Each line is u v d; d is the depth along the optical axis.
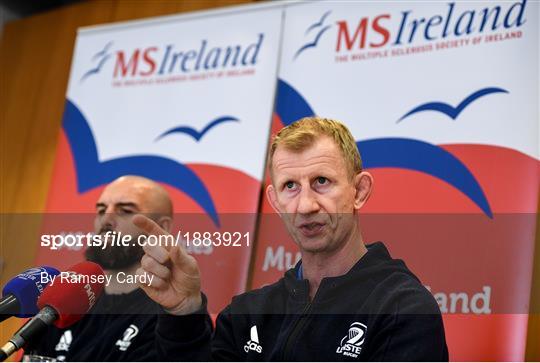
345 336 1.93
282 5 2.91
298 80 2.76
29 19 4.09
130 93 3.07
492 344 2.19
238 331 2.07
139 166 2.95
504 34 2.47
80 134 3.10
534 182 2.30
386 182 2.48
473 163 2.39
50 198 3.04
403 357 1.83
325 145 2.18
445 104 2.49
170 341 1.91
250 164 2.76
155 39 3.11
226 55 2.95
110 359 2.27
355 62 2.68
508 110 2.39
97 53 3.20
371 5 2.72
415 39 2.60
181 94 2.98
